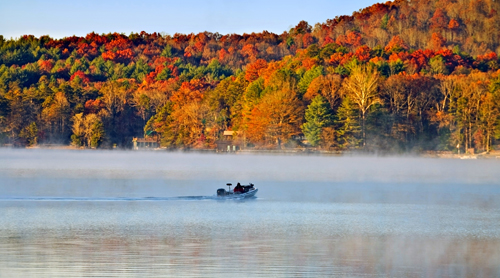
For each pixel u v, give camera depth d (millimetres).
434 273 50344
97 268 50375
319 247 58969
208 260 53188
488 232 67562
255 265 51938
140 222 71375
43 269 49844
